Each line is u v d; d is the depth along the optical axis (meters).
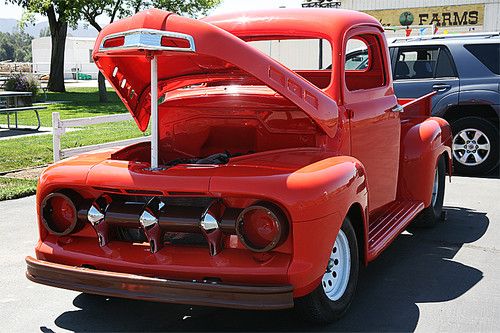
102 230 3.94
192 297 3.55
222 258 3.65
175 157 4.83
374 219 5.50
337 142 4.52
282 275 3.56
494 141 9.70
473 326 4.17
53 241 4.10
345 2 28.17
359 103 4.91
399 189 6.15
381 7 27.69
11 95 15.03
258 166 3.83
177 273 3.68
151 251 3.80
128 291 3.69
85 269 3.82
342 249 4.15
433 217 6.55
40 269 3.95
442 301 4.62
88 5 28.44
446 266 5.43
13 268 5.43
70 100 27.34
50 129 15.37
